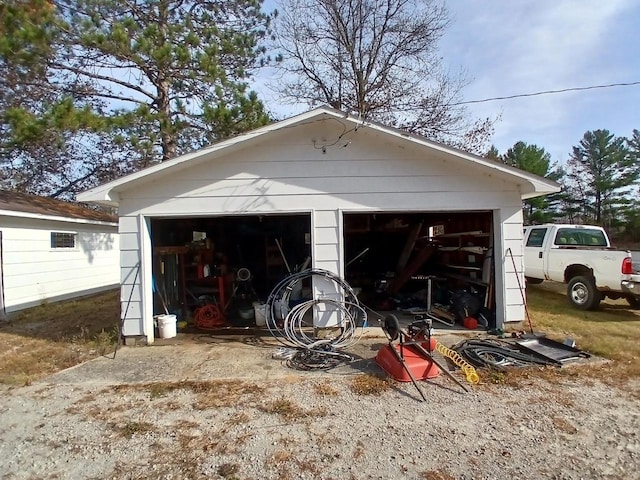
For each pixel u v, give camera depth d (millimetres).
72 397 4008
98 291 12234
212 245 8250
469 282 7359
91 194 5609
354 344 5637
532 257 9281
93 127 8953
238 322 7285
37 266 9484
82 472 2732
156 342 6047
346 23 15570
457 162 6043
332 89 16234
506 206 6141
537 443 2961
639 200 32906
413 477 2582
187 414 3576
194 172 6043
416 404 3664
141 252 5996
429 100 15156
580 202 35438
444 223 8883
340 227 6102
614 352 4965
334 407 3639
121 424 3412
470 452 2855
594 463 2697
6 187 15562
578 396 3779
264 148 6082
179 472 2703
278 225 9711
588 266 7715
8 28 8375
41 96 10250
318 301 6027
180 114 11469
